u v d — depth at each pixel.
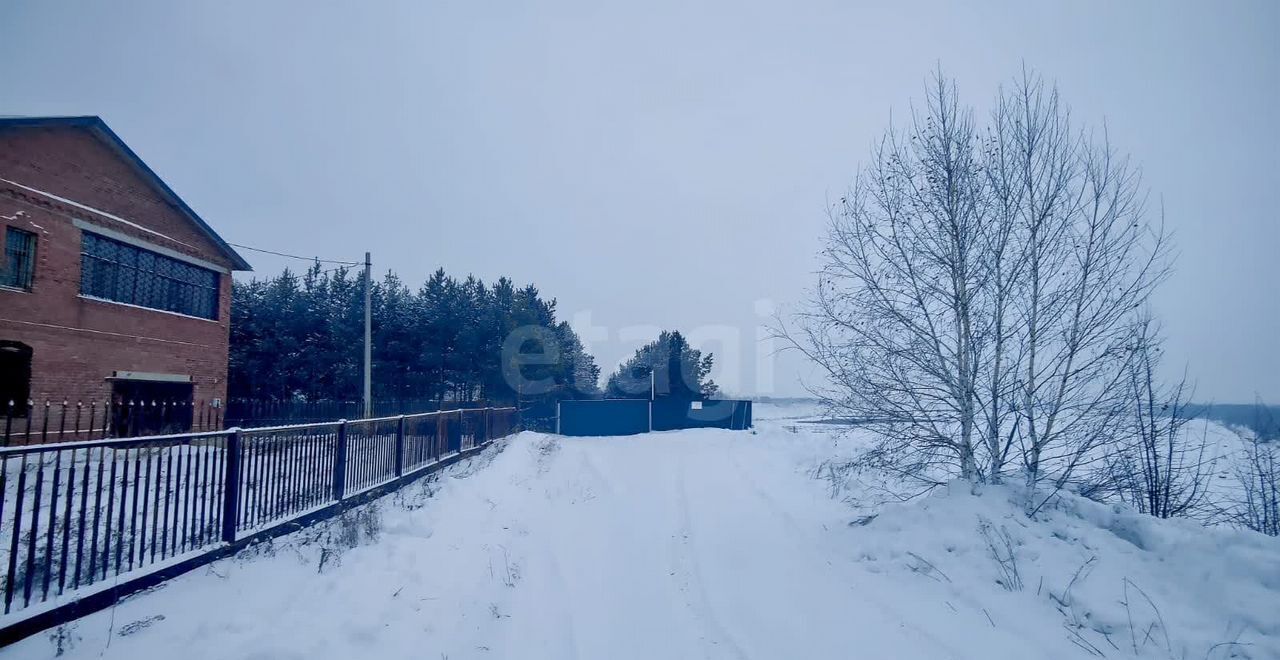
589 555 8.25
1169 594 5.30
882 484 9.37
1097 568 5.80
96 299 17.88
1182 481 7.57
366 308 25.94
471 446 17.41
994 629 5.28
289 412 24.22
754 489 12.89
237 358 35.62
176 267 21.33
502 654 5.20
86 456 4.73
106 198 18.22
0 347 15.59
